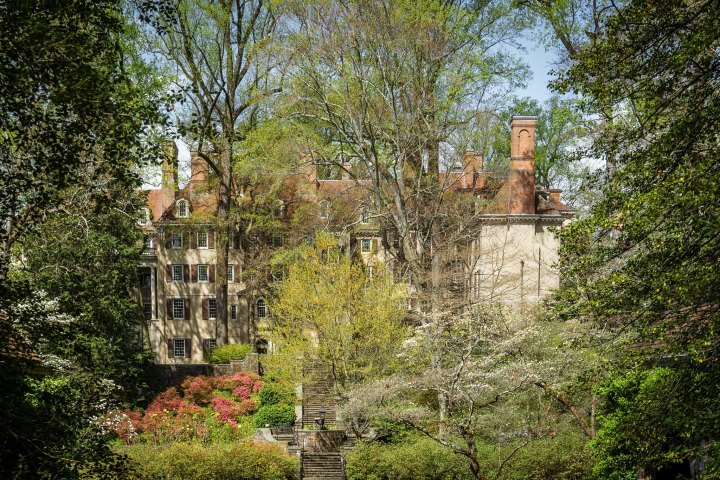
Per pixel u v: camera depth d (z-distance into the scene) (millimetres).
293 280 35500
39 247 27906
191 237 59344
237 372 44688
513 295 42250
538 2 34969
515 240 45938
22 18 10758
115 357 36156
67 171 12188
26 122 11633
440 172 42500
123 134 12430
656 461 13328
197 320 59406
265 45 40344
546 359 26016
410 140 36719
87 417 13164
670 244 12453
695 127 12297
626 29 13117
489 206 41125
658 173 12828
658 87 12789
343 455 31953
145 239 43625
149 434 35156
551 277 44938
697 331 12562
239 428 36844
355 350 33969
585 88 13406
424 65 36594
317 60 36625
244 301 58969
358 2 35688
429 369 29078
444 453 27422
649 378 18219
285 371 36000
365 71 36500
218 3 44656
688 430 12125
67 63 11461
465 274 36562
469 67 36562
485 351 29375
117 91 13117
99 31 12570
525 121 47406
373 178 37938
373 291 34219
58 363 17531
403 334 33812
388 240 44000
